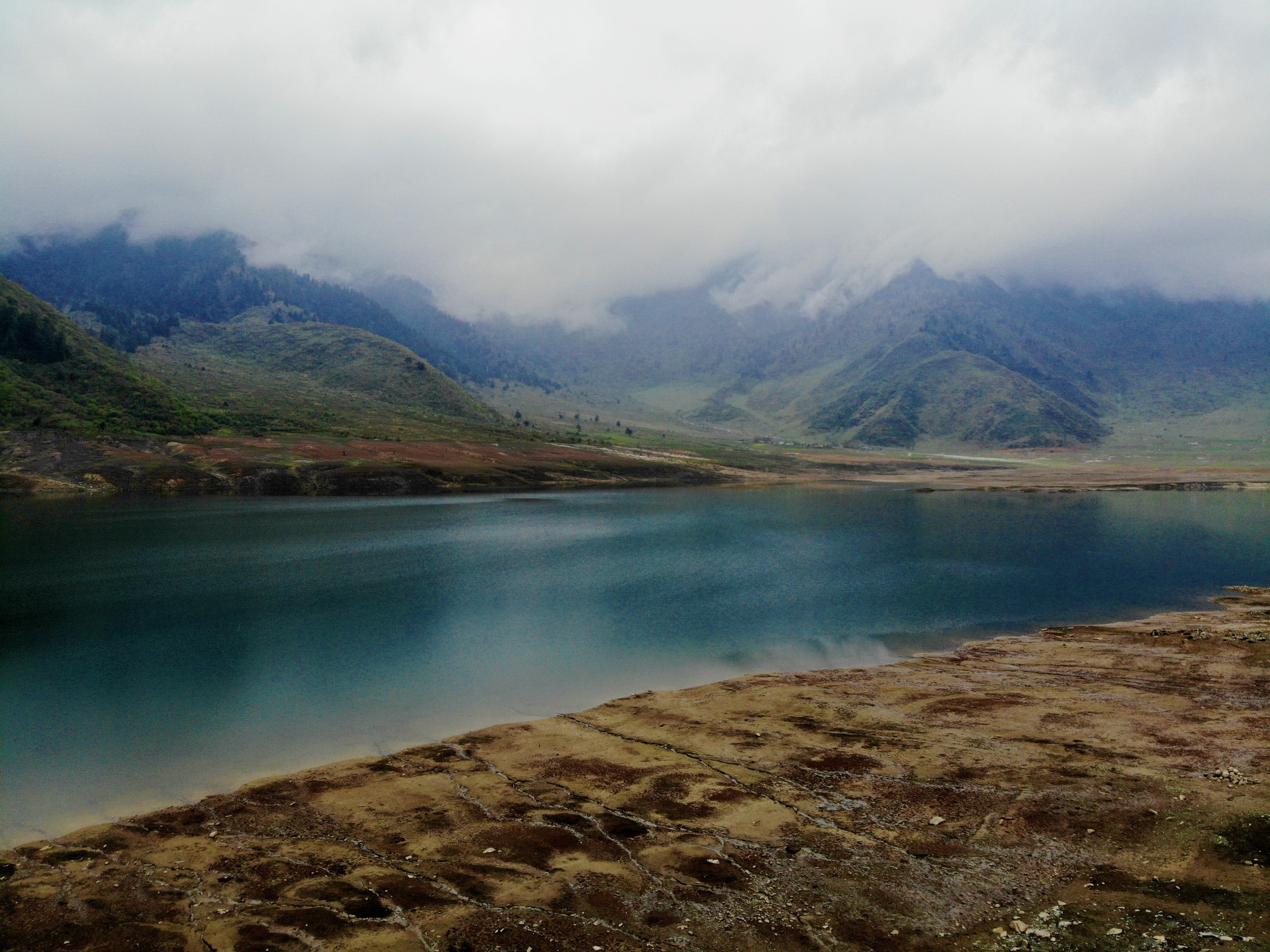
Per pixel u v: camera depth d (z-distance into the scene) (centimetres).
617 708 3138
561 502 14588
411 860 1880
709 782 2336
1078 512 12338
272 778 2469
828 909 1614
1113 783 2200
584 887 1725
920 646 4259
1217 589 5931
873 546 8350
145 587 5825
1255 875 1620
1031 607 5300
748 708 3109
